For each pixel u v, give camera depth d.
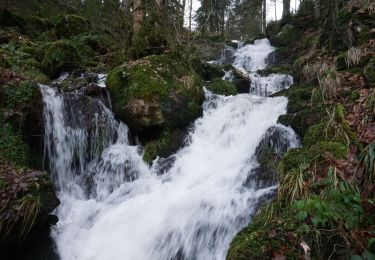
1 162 4.60
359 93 5.18
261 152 5.47
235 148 6.18
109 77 7.02
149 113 6.37
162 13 9.08
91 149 6.23
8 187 4.14
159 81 6.65
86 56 9.55
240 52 15.98
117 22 11.00
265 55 14.52
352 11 8.27
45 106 5.71
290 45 14.07
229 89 8.70
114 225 4.80
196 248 4.10
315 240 3.03
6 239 3.97
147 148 6.36
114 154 6.21
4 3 12.16
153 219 4.68
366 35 7.23
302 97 6.57
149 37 8.58
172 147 6.43
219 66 11.02
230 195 4.67
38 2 15.05
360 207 3.06
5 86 5.35
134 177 5.98
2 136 4.91
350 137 4.31
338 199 3.17
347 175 3.63
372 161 3.43
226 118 6.98
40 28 11.63
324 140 4.54
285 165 4.39
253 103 7.20
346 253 2.87
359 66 6.39
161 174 5.91
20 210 3.99
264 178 4.86
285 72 10.55
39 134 5.44
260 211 3.89
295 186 3.70
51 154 5.66
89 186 5.84
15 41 9.16
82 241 4.63
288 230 3.17
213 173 5.49
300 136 5.61
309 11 16.41
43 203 4.31
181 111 6.74
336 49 8.17
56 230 4.76
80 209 5.33
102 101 6.71
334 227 3.02
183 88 7.00
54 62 8.16
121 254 4.32
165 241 4.29
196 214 4.51
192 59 10.02
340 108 4.88
